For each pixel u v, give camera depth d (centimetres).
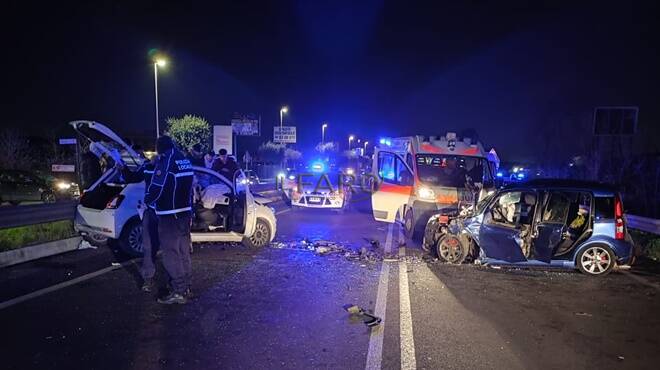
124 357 402
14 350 410
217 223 811
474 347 442
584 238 717
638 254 870
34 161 2316
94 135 838
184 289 548
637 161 1543
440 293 611
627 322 518
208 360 402
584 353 435
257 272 695
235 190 801
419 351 431
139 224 759
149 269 582
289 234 1040
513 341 459
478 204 807
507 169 2855
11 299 541
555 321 517
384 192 1163
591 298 604
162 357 405
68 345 423
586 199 746
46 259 737
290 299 572
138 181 779
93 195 787
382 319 511
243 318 504
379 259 802
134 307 527
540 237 708
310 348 432
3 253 698
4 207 727
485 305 566
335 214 1427
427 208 1006
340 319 508
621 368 406
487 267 757
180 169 538
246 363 399
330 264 756
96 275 649
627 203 1503
